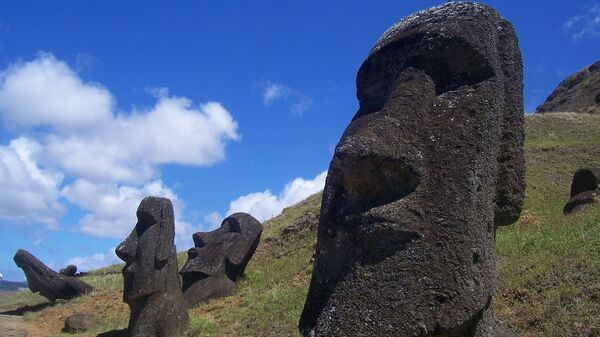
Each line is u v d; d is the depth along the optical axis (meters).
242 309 12.70
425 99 3.85
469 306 3.46
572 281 8.09
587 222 11.44
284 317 11.08
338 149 3.58
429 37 3.95
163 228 12.50
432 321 3.33
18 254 18.70
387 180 3.59
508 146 4.26
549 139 33.25
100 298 17.64
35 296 21.41
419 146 3.69
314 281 3.69
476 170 3.72
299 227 19.41
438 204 3.56
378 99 4.14
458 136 3.73
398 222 3.43
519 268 9.30
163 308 11.83
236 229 16.28
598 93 54.03
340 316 3.32
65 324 14.58
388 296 3.32
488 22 4.09
